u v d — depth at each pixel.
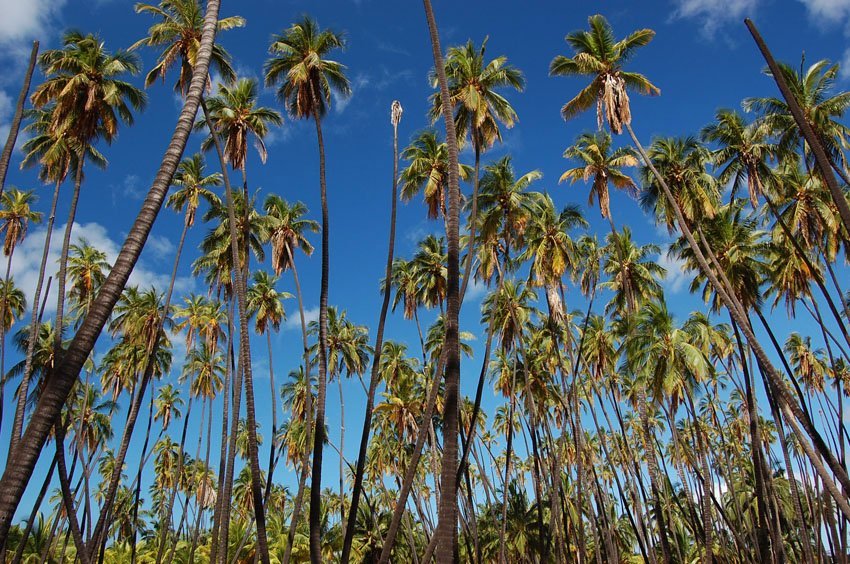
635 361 29.09
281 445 54.22
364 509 43.66
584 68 23.42
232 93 26.11
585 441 52.25
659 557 46.59
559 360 32.16
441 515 11.12
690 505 37.47
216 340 40.19
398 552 43.06
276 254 29.69
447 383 12.16
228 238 29.47
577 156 29.17
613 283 34.94
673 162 27.16
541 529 30.66
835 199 14.66
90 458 43.94
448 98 14.40
